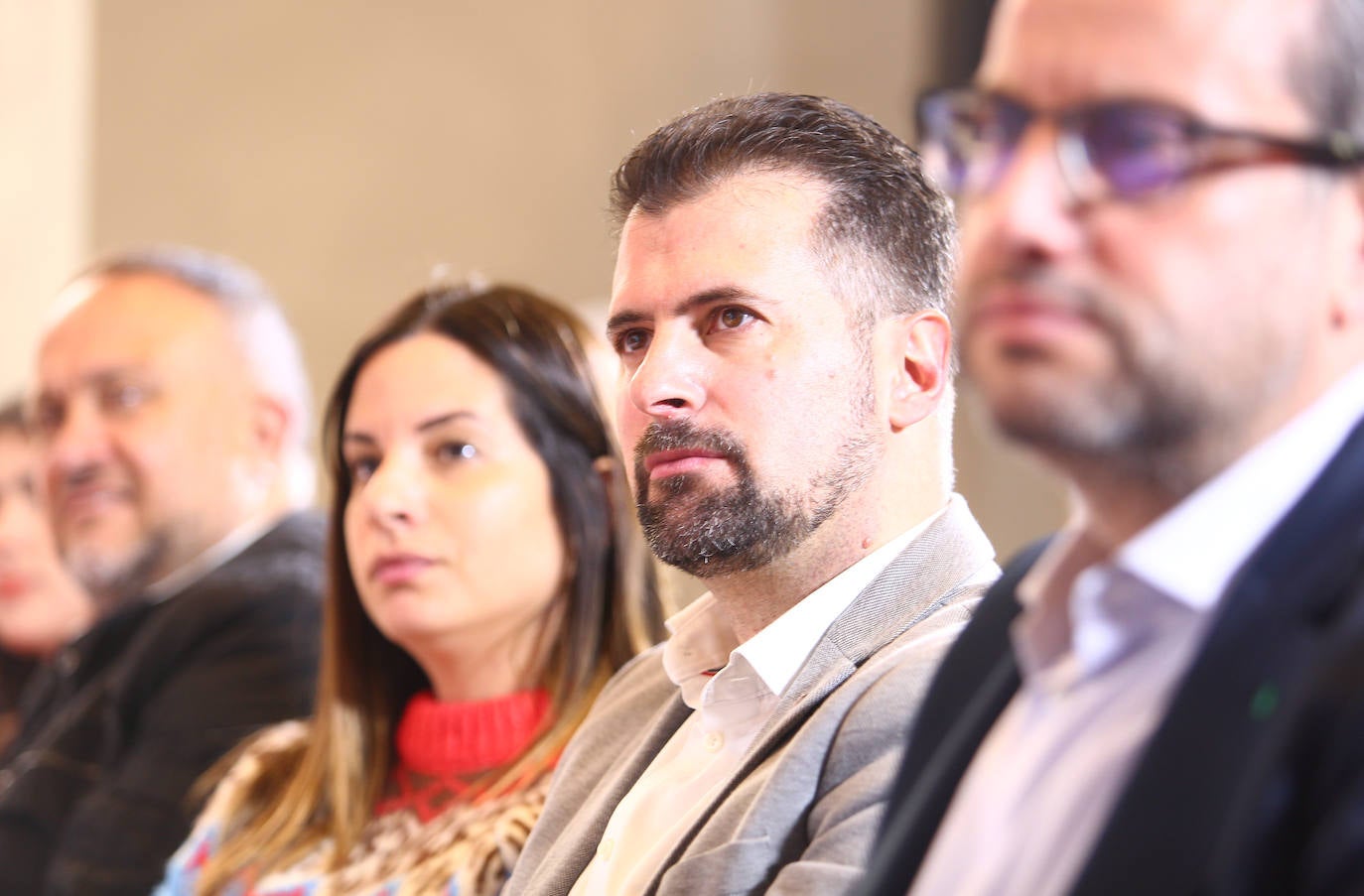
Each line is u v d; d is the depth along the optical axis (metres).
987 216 2.50
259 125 18.06
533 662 6.27
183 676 7.61
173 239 18.23
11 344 18.14
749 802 3.98
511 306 6.45
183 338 8.91
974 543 4.50
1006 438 2.53
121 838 7.14
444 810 6.10
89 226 18.52
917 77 14.69
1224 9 2.42
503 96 16.91
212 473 8.88
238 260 17.94
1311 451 2.54
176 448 8.79
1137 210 2.42
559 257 16.47
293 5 18.03
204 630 7.72
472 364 6.25
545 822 5.06
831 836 3.73
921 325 4.51
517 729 6.16
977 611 3.27
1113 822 2.38
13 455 10.71
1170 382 2.42
